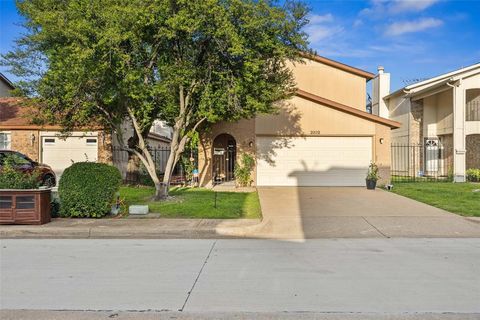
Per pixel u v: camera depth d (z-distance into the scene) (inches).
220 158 781.3
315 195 623.5
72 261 279.4
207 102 502.9
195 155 749.3
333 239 361.1
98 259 285.6
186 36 475.2
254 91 515.5
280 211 484.7
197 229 378.3
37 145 822.5
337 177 746.2
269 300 202.7
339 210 494.3
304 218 445.7
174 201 537.6
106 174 435.5
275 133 744.3
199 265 269.3
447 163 930.1
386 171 745.6
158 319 180.1
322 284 227.9
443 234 378.3
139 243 343.6
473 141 930.7
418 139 974.4
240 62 496.4
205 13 444.1
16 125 812.0
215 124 739.4
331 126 745.0
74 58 420.2
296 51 521.3
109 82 476.7
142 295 210.1
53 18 430.6
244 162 731.4
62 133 718.5
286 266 266.8
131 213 445.1
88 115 573.3
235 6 450.0
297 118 744.3
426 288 220.7
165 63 505.7
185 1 439.2
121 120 577.3
